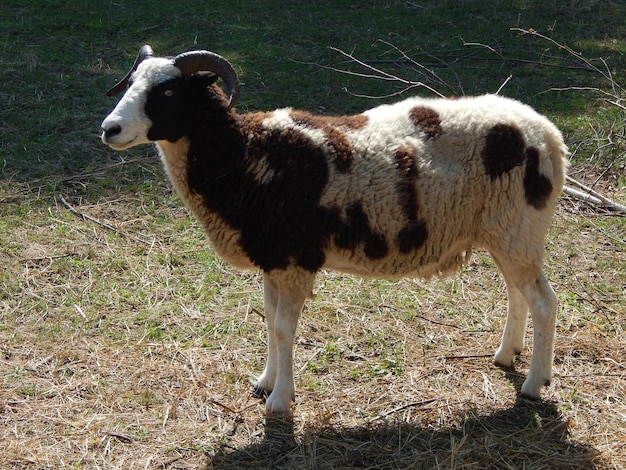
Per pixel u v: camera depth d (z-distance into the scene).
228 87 3.17
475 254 4.05
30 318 3.64
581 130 4.98
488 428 3.21
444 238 3.24
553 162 3.27
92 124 4.93
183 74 3.20
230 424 3.22
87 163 4.62
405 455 3.11
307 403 3.30
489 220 3.23
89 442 3.13
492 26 6.64
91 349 3.51
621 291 3.84
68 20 6.54
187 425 3.21
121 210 4.30
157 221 4.24
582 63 5.95
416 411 3.27
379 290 3.84
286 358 3.22
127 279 3.87
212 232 3.26
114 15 6.73
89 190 4.42
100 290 3.80
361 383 3.39
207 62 3.19
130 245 4.07
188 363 3.46
